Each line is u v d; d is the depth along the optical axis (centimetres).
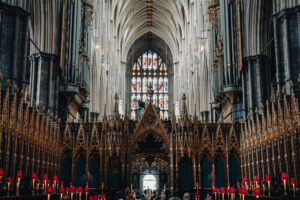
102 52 4069
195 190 1989
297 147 1392
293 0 1636
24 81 1627
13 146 1427
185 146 2052
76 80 2439
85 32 2827
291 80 1592
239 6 2380
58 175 1994
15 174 1463
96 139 2058
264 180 1620
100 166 2019
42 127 1770
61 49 2322
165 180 4247
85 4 2869
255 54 2269
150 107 2145
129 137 2112
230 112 2466
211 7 2933
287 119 1455
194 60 4431
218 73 2666
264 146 1731
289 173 1448
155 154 2242
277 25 1695
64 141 2052
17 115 1489
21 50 1622
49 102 2233
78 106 2820
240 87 2392
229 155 2048
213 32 2958
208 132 2102
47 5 2256
